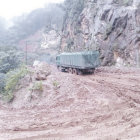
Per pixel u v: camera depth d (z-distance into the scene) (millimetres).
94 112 14805
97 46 51344
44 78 25438
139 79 26281
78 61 32750
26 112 16781
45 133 11430
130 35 44312
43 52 122188
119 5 51531
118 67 41000
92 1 63688
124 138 9812
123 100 17172
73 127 12062
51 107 17578
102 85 23531
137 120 11961
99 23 53844
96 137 10227
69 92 20906
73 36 71562
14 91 22812
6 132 12055
